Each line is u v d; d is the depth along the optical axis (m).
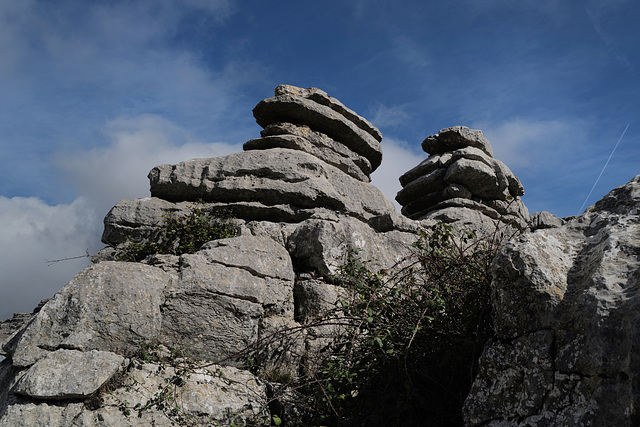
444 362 4.38
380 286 5.63
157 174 9.52
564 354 3.12
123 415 4.74
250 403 5.29
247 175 9.36
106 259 8.71
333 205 9.32
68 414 4.58
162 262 6.04
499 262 3.57
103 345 5.15
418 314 4.96
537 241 3.61
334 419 4.97
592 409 2.86
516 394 3.29
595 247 3.54
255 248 6.54
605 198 4.00
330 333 6.04
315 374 5.36
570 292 3.32
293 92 11.31
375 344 4.89
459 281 4.99
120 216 8.96
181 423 4.92
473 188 12.34
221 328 5.78
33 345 5.05
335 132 11.16
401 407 4.34
